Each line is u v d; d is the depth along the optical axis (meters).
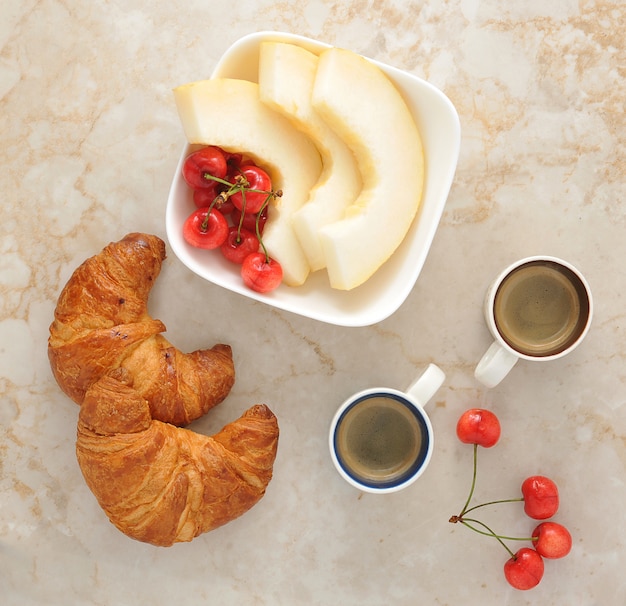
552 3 0.68
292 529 0.70
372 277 0.64
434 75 0.68
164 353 0.64
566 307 0.67
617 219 0.69
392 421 0.67
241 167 0.62
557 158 0.69
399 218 0.61
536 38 0.68
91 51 0.67
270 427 0.65
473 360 0.69
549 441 0.70
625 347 0.70
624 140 0.69
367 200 0.61
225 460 0.64
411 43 0.68
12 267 0.68
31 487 0.69
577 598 0.70
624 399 0.70
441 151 0.62
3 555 0.69
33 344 0.69
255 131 0.60
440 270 0.69
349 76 0.59
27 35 0.67
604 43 0.68
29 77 0.68
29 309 0.69
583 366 0.70
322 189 0.61
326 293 0.65
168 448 0.63
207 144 0.59
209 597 0.70
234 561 0.70
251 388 0.69
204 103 0.59
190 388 0.65
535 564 0.68
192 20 0.67
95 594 0.70
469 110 0.68
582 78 0.69
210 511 0.64
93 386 0.62
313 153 0.62
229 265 0.64
